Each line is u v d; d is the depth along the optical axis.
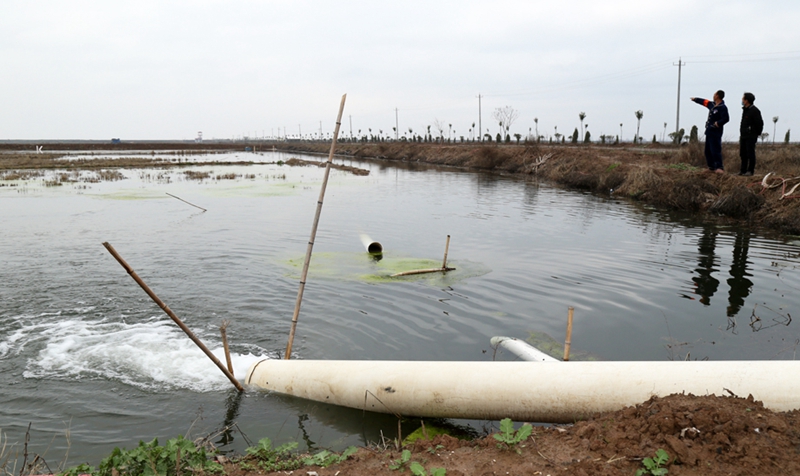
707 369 4.83
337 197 26.17
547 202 22.98
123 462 4.20
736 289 10.12
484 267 11.91
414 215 19.97
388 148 73.81
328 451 4.91
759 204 17.23
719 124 19.45
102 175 38.50
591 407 4.97
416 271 11.33
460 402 5.39
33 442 5.32
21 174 39.06
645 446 4.01
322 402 6.13
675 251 13.27
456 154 54.12
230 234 16.23
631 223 17.38
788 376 4.59
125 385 6.51
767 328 8.19
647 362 5.08
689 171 21.94
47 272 11.38
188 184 33.41
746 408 4.24
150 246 14.30
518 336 7.98
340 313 8.93
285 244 14.71
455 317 8.75
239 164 56.53
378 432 5.60
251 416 5.89
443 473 3.92
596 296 9.79
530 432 4.43
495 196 25.56
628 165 26.45
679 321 8.55
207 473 4.26
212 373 6.86
